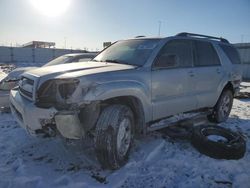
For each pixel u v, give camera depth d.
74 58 7.45
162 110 3.99
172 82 4.07
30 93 3.21
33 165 3.34
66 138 3.13
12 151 3.76
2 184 2.88
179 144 4.21
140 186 2.95
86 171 3.22
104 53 4.68
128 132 3.44
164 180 3.08
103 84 3.12
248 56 23.09
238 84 6.00
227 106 5.76
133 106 3.67
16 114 3.57
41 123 3.01
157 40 4.20
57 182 2.94
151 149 3.90
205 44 5.08
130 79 3.45
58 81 3.02
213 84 5.07
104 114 3.17
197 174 3.24
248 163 3.59
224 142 3.80
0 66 27.19
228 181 3.11
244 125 5.52
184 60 4.45
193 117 4.76
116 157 3.19
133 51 4.18
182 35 4.60
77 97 2.93
